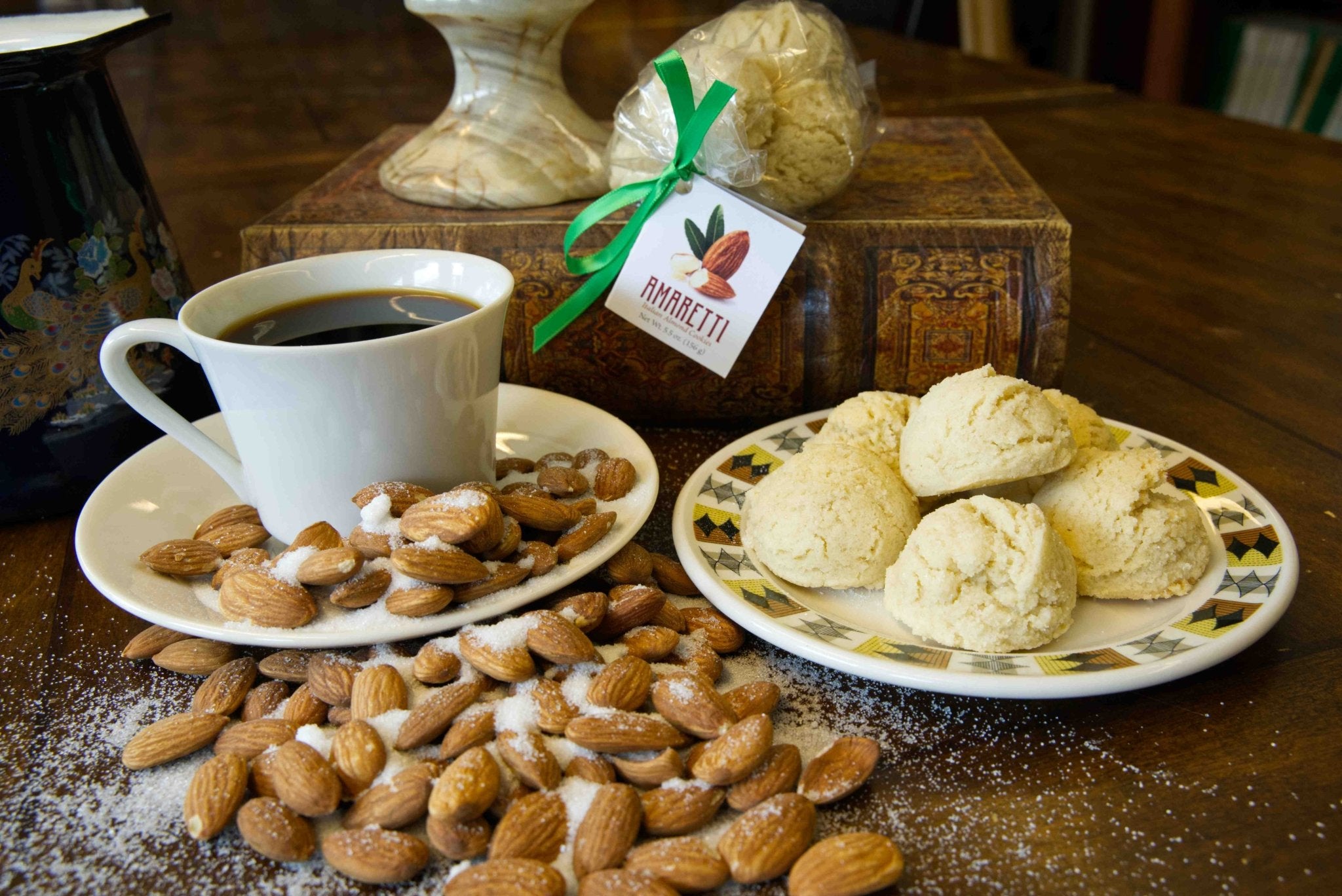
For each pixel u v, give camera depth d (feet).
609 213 1.34
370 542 1.11
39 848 0.96
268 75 3.59
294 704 1.05
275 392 1.10
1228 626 1.06
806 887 0.90
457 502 1.10
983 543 1.08
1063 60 4.51
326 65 3.73
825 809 0.97
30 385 1.25
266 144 2.69
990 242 1.37
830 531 1.15
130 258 1.30
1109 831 0.95
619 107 1.39
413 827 0.97
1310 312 1.68
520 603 1.08
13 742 1.05
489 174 1.47
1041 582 1.07
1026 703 1.06
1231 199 2.15
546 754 0.99
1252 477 1.33
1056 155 2.43
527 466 1.31
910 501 1.20
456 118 1.52
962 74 3.16
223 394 1.13
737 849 0.92
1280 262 1.84
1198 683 1.07
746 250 1.33
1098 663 1.03
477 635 1.06
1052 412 1.16
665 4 4.41
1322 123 3.56
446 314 1.23
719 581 1.13
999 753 1.02
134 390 1.17
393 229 1.41
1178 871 0.92
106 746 1.04
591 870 0.92
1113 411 1.46
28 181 1.20
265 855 0.94
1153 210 2.10
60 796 1.00
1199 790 0.97
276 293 1.24
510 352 1.44
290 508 1.18
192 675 1.11
